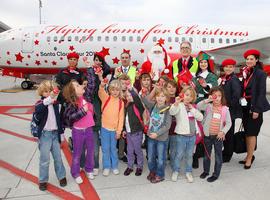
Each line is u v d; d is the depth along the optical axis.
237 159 4.80
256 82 4.08
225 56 14.27
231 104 4.25
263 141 5.89
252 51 4.16
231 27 14.27
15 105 10.27
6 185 3.75
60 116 3.99
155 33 13.58
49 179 3.96
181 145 3.81
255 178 3.99
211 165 4.54
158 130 3.69
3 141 5.84
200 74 4.57
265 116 8.70
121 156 4.71
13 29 14.08
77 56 4.57
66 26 13.73
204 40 13.80
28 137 6.15
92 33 13.37
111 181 3.91
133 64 13.73
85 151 4.18
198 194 3.48
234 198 3.37
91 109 3.88
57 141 3.66
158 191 3.58
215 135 3.83
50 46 13.34
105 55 13.41
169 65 5.55
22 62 13.69
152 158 3.89
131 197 3.41
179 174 4.15
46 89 3.44
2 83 20.58
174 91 4.23
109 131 4.07
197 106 4.03
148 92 4.36
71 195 3.47
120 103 4.04
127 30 13.53
